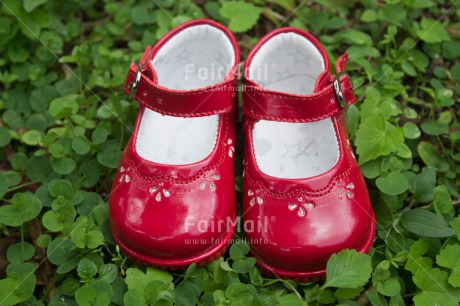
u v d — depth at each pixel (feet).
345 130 1.09
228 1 1.42
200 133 1.14
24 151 1.24
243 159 1.09
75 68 1.35
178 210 0.97
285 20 1.41
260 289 1.00
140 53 1.33
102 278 0.99
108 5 1.42
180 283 0.99
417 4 1.36
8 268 1.03
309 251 0.95
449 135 1.21
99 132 1.16
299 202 0.97
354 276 0.93
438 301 0.95
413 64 1.32
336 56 1.35
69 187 1.09
